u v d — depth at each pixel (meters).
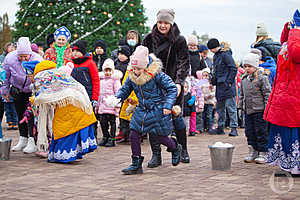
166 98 5.63
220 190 4.82
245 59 6.48
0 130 7.44
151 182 5.25
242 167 6.20
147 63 5.65
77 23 15.11
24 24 15.51
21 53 7.53
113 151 7.84
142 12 15.73
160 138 5.97
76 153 6.56
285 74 5.63
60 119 6.54
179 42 6.29
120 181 5.32
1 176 5.63
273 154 5.82
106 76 8.63
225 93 10.16
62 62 7.45
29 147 7.40
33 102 6.62
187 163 6.50
